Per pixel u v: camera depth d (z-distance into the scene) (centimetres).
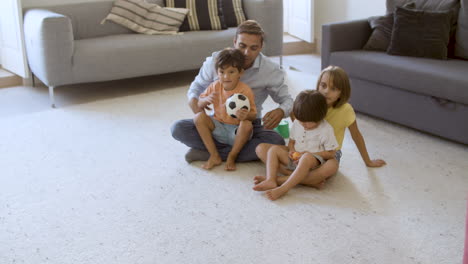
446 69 294
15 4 405
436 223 212
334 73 245
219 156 268
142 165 272
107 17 438
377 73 321
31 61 404
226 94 260
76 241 205
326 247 197
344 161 274
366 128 323
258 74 269
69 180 256
